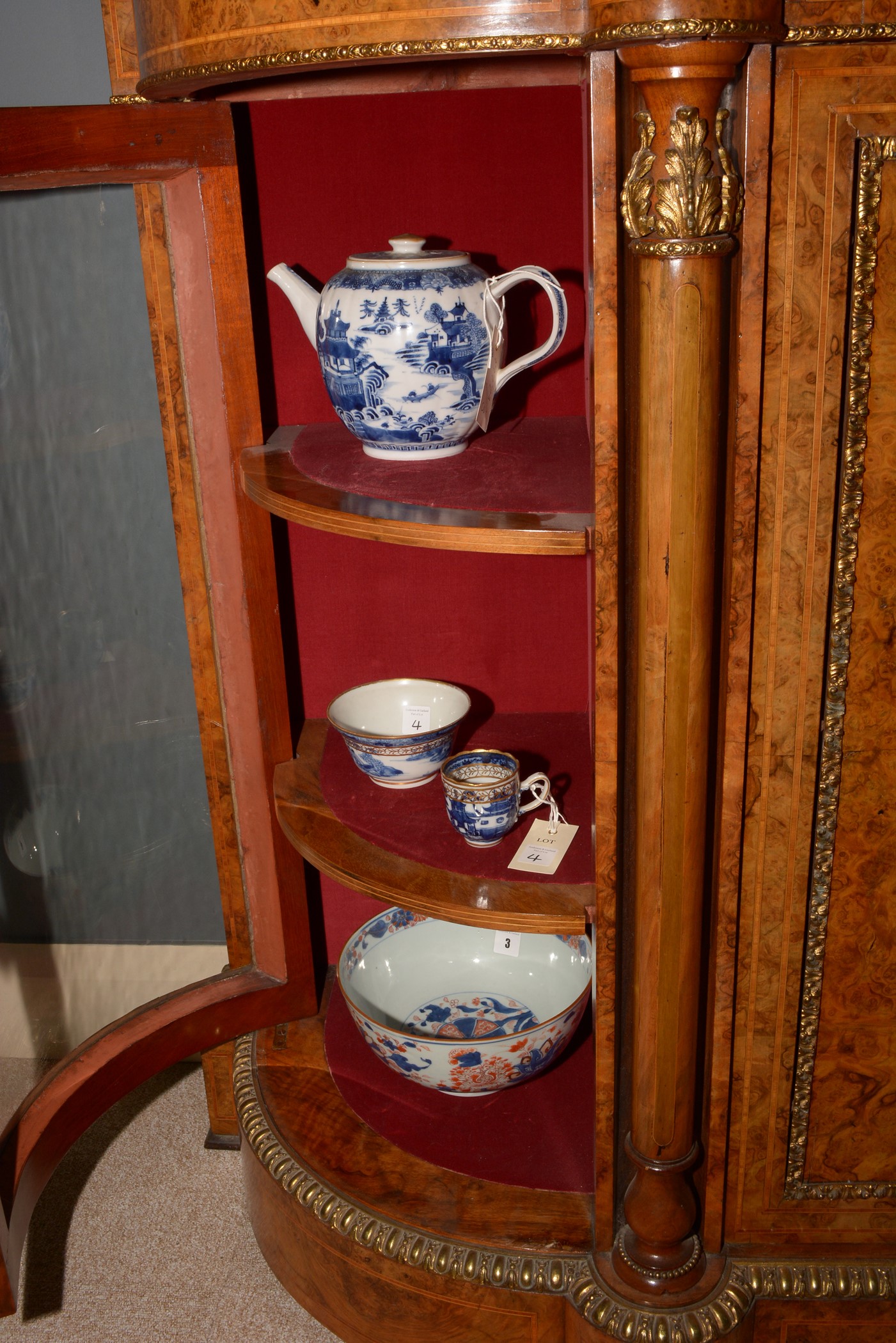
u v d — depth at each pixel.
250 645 1.24
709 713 0.90
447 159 1.19
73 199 1.07
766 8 0.71
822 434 0.84
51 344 1.07
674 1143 1.03
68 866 1.17
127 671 1.22
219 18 0.86
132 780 1.25
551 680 1.39
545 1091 1.30
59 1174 1.46
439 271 1.01
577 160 1.18
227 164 1.09
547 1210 1.15
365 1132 1.26
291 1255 1.24
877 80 0.76
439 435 1.06
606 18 0.72
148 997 1.33
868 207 0.78
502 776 1.17
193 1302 1.28
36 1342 1.23
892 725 0.92
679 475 0.83
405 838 1.14
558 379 1.26
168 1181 1.45
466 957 1.43
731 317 0.82
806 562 0.87
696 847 0.93
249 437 1.18
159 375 1.16
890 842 0.95
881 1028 1.01
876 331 0.81
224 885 1.37
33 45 1.17
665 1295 1.07
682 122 0.74
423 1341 1.16
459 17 0.78
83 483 1.13
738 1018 1.01
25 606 1.07
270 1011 1.40
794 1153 1.07
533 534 0.87
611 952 0.97
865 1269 1.09
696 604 0.86
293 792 1.25
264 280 1.24
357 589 1.36
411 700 1.34
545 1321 1.11
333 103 1.17
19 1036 1.12
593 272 0.79
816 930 0.98
